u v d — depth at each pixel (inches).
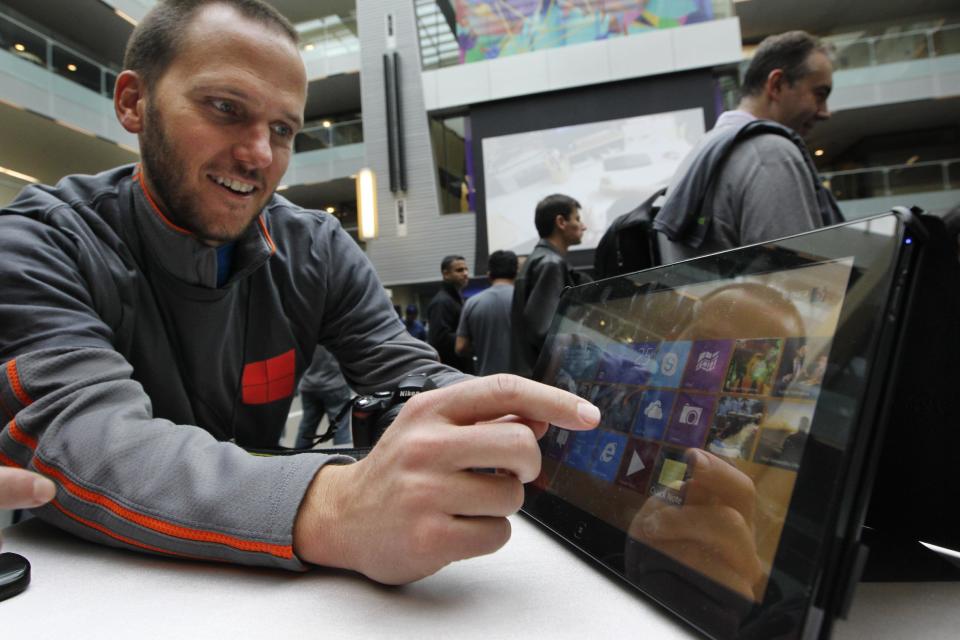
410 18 347.3
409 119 344.2
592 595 10.4
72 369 16.0
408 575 10.6
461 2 334.6
